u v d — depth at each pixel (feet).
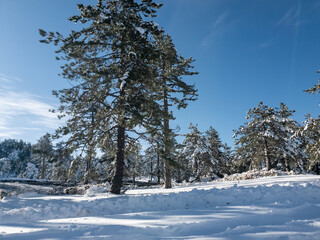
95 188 47.98
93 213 25.25
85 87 42.22
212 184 53.88
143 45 46.42
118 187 42.93
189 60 69.36
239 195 26.89
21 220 22.50
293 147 89.66
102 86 45.70
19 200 34.86
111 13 45.21
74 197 40.06
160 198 27.02
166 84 65.05
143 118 42.65
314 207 19.85
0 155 476.54
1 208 27.32
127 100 44.14
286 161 92.48
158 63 56.70
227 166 127.24
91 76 40.63
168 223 15.20
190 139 111.75
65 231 14.35
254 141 92.38
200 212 19.07
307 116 85.15
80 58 43.50
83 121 44.27
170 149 48.08
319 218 16.20
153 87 46.73
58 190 54.34
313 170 104.22
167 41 63.57
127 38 47.16
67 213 24.95
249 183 45.52
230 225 14.67
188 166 107.34
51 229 15.11
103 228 14.46
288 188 27.63
